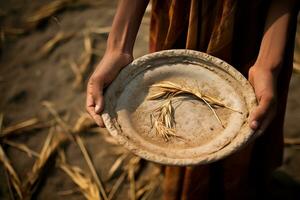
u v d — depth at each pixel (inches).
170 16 34.6
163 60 32.8
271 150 41.9
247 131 28.6
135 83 32.1
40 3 74.0
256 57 34.7
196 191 40.8
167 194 43.3
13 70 64.0
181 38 35.6
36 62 65.1
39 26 70.4
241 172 39.6
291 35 33.0
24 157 54.5
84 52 66.1
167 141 29.9
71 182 52.2
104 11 72.6
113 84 31.8
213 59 32.1
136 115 31.1
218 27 31.5
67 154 54.7
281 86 36.4
